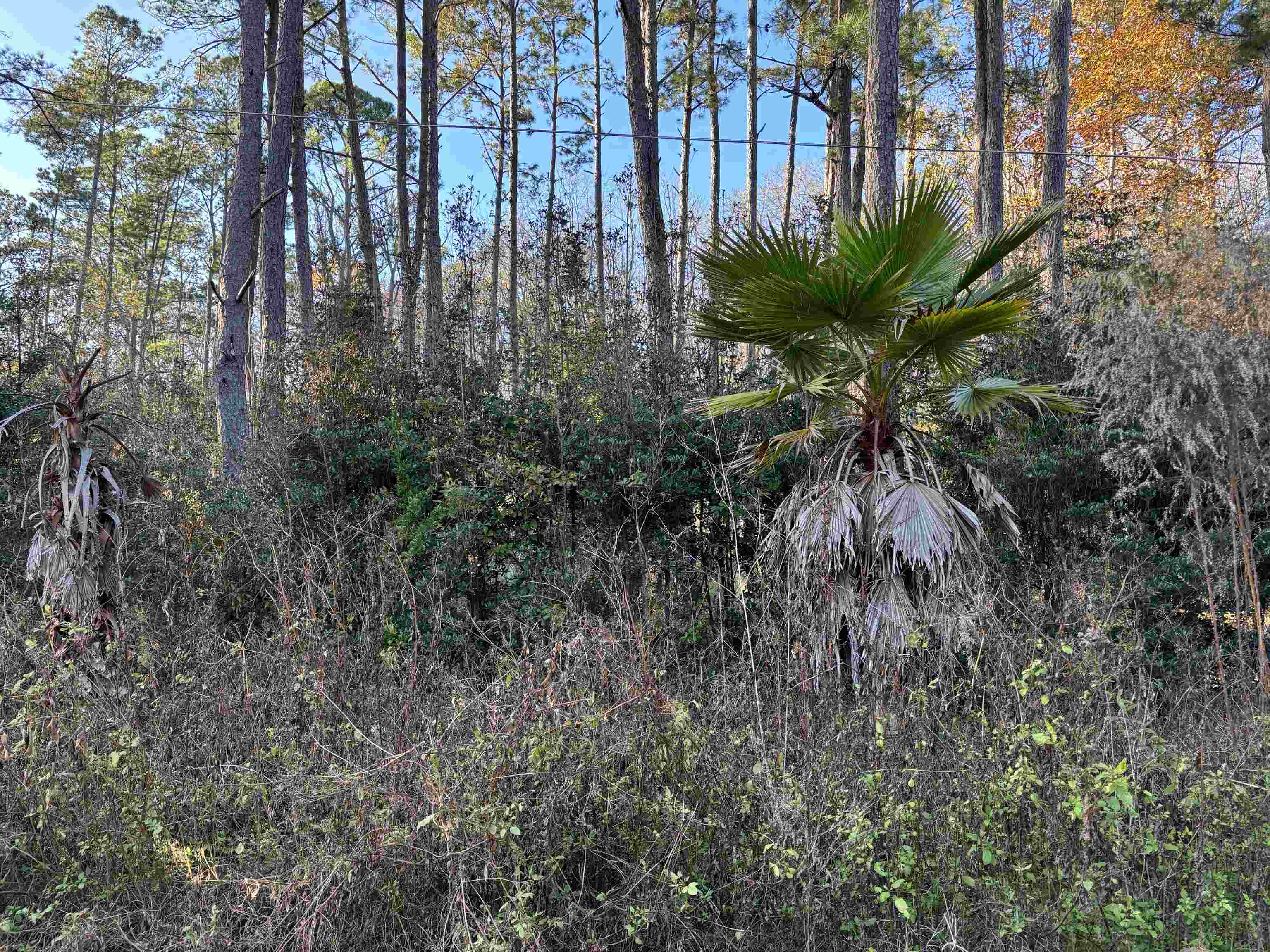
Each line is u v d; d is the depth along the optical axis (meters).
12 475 7.33
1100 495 6.90
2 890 3.05
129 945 2.78
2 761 3.25
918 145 23.50
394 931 2.78
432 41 16.81
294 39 12.72
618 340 7.34
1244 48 17.72
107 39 29.92
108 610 4.46
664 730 3.28
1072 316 6.61
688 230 12.55
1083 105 23.86
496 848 2.72
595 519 6.91
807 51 17.31
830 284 4.46
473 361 8.12
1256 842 2.96
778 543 5.18
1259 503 5.96
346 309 8.64
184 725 3.74
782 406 7.00
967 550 4.64
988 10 12.79
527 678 3.45
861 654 4.48
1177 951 2.82
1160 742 3.24
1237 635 5.97
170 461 7.32
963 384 5.32
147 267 37.47
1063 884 2.83
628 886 2.89
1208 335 4.66
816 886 2.82
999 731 3.18
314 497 6.72
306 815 2.98
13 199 20.22
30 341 10.74
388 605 5.72
